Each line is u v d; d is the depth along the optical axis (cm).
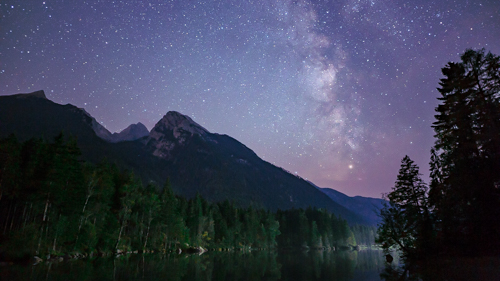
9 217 5588
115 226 7012
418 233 4409
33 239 4219
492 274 2336
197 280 2767
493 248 2961
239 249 13088
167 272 3328
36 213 5341
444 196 3650
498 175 2998
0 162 5106
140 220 8188
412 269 3406
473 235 3128
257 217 15612
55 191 5138
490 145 3103
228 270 3806
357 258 7069
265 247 14562
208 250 11444
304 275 3331
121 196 7744
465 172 3231
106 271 3183
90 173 6412
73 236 5544
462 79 3516
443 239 3600
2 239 4338
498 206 2980
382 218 4800
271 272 3641
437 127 3934
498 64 3234
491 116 3127
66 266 3531
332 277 3133
